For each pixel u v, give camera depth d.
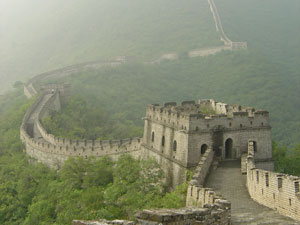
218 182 45.75
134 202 51.41
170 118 57.03
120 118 149.38
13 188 80.75
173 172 54.72
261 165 54.62
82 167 76.88
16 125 117.81
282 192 34.06
